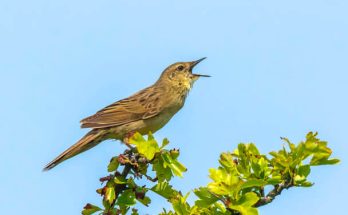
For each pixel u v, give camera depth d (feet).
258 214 27.71
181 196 31.58
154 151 32.99
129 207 33.37
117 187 33.65
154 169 33.63
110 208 33.06
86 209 33.12
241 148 30.91
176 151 33.32
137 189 33.40
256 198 28.17
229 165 30.32
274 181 29.76
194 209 29.63
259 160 30.50
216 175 29.19
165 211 31.30
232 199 28.45
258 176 30.19
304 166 30.25
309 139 30.35
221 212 29.66
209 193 28.81
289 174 30.42
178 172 32.96
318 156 30.27
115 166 34.58
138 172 34.50
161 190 33.53
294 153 30.53
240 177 30.25
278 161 30.14
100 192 33.35
